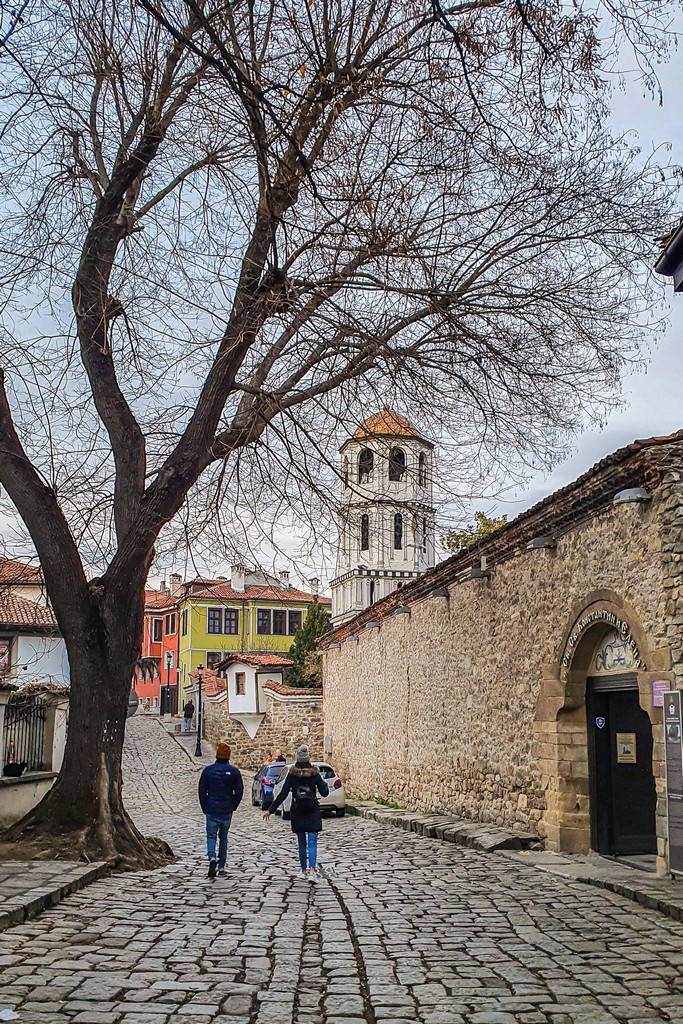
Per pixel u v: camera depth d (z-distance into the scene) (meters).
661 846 10.77
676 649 10.60
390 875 11.97
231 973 6.59
